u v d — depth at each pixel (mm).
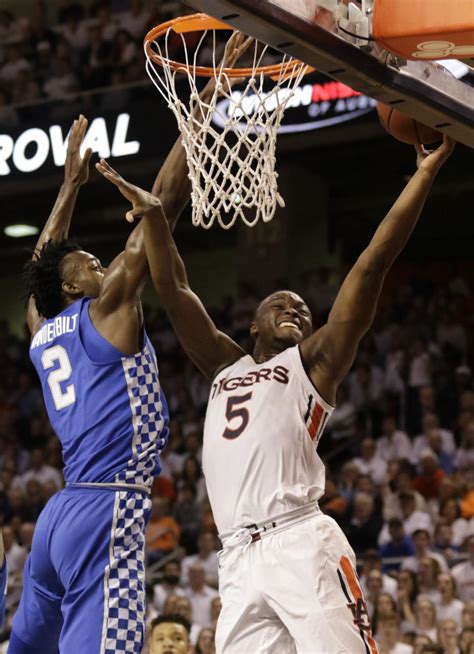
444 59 4141
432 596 9547
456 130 4457
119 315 4180
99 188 15891
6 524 12961
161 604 10094
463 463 11984
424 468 11555
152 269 4207
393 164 16203
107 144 13922
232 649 4016
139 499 4105
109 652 3904
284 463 4055
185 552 11492
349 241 18594
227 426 4160
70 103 14141
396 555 10438
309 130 13516
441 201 17312
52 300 4477
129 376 4152
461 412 13039
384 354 15047
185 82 5332
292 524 4000
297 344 4328
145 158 13719
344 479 11844
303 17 3895
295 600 3889
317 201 16797
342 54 4027
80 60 15742
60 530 4070
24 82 15820
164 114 13695
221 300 18906
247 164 4461
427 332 15133
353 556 4078
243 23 3811
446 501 10742
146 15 15711
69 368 4238
